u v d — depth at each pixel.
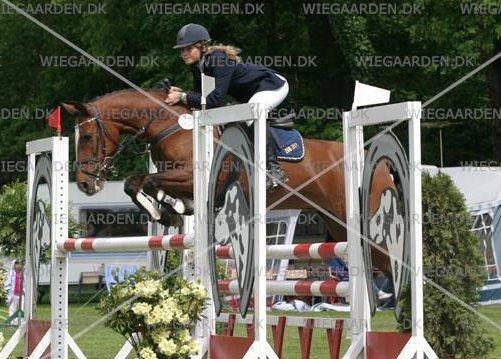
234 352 9.18
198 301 9.33
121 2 31.19
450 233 11.43
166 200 11.81
